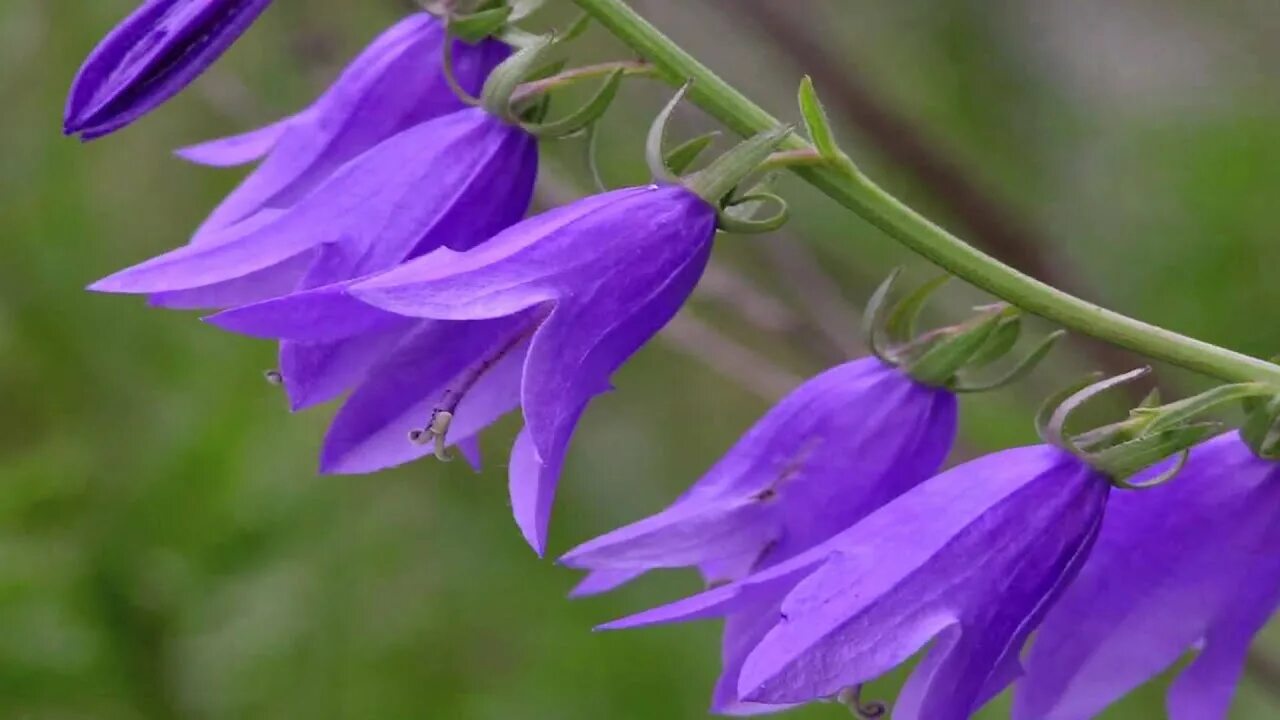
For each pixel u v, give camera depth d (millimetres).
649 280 326
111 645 400
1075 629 333
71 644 398
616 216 326
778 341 432
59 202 428
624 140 453
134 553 402
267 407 416
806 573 324
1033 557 324
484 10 341
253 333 321
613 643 452
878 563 323
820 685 318
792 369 459
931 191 447
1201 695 335
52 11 428
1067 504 326
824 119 331
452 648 438
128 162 447
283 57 438
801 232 459
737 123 334
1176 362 331
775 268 441
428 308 319
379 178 333
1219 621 333
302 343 327
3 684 396
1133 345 331
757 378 408
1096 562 333
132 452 413
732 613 333
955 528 324
